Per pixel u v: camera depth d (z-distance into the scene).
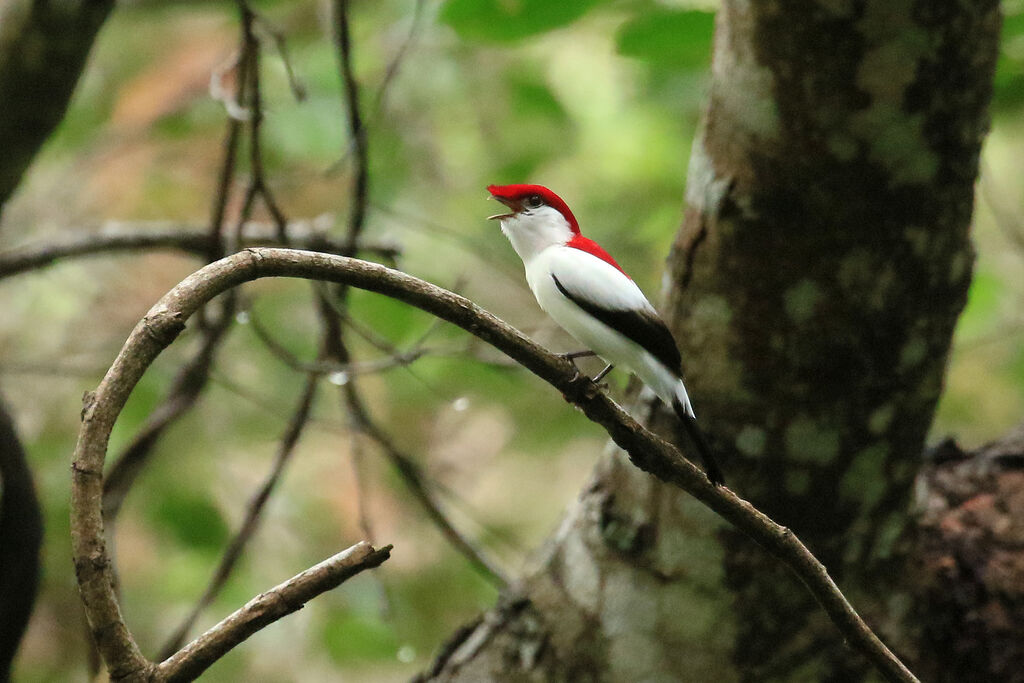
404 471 10.20
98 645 4.28
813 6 6.38
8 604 8.41
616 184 14.42
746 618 7.26
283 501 13.78
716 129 6.99
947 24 6.32
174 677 4.29
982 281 12.88
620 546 7.43
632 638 7.42
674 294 7.21
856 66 6.43
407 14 12.77
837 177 6.64
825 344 6.87
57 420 13.63
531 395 14.93
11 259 9.72
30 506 8.54
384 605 10.37
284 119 12.73
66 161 14.07
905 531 7.54
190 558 13.12
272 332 13.83
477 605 14.22
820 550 7.34
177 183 14.02
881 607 7.56
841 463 7.10
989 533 8.09
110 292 14.11
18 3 7.86
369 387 14.90
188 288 4.61
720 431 7.15
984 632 7.69
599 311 6.94
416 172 14.41
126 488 10.07
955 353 12.63
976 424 15.77
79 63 8.11
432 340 12.65
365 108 13.23
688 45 9.39
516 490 15.95
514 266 13.77
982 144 6.77
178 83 13.45
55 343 13.87
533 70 13.95
